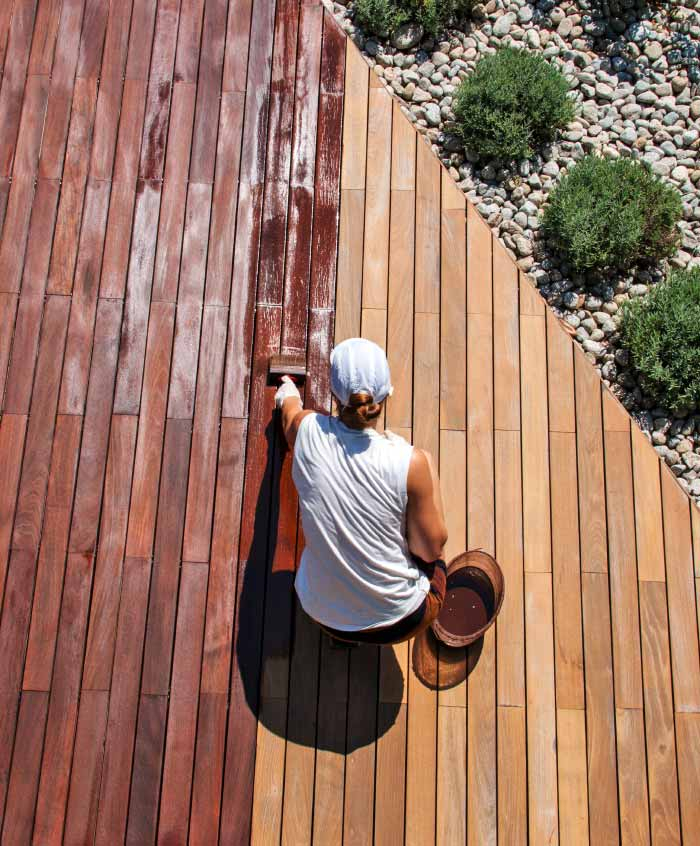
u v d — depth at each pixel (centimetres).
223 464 284
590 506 287
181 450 285
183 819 251
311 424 212
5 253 304
